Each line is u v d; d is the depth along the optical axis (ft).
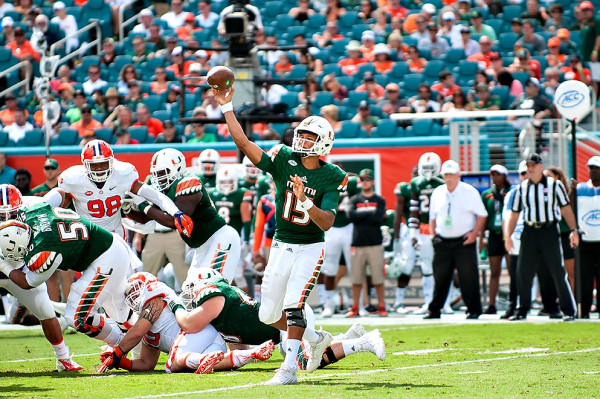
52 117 167.63
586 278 135.44
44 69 163.84
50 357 95.04
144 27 220.43
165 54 206.90
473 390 64.08
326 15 216.54
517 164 160.86
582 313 135.64
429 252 148.77
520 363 82.43
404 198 151.12
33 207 76.54
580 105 134.31
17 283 74.79
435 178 147.64
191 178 91.81
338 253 147.43
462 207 134.92
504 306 157.58
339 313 153.38
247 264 144.25
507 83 178.40
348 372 77.15
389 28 208.33
